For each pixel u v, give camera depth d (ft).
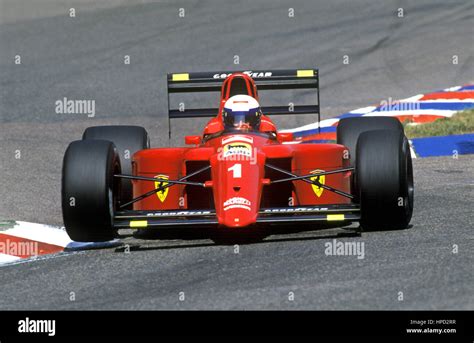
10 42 293.84
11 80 252.21
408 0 322.55
